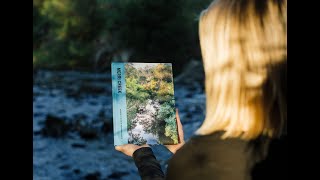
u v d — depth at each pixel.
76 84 8.45
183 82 8.75
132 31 10.32
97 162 5.04
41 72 9.36
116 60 10.20
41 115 6.27
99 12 10.37
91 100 7.41
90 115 6.48
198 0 10.43
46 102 7.02
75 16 10.32
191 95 7.66
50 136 5.65
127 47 10.29
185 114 6.41
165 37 10.35
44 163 4.89
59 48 10.13
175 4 10.38
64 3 10.30
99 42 10.27
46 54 10.01
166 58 10.22
